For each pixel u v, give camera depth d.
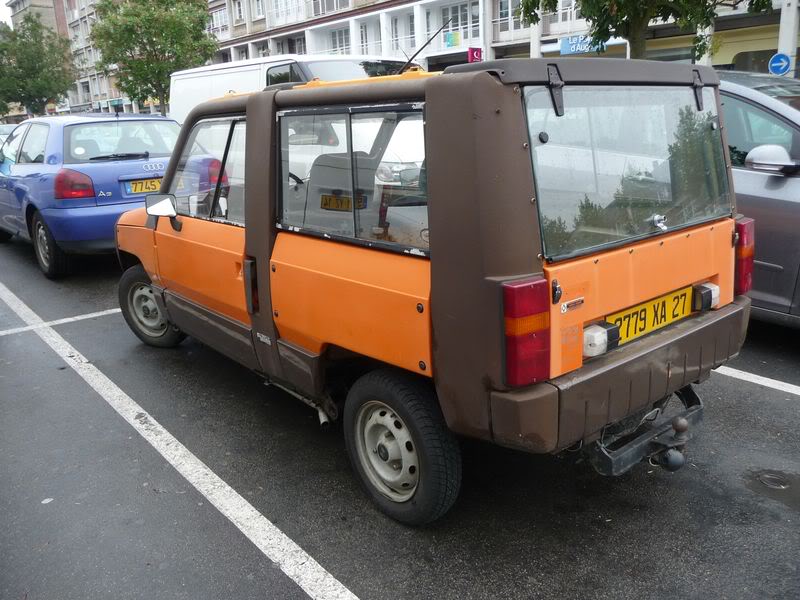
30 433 3.97
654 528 2.93
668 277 2.83
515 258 2.27
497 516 3.05
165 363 5.00
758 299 4.70
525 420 2.34
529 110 2.30
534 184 2.30
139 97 25.42
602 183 2.57
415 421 2.72
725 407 4.03
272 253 3.29
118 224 5.00
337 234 2.92
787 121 4.63
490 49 27.20
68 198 6.79
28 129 8.20
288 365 3.36
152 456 3.67
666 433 2.90
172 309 4.52
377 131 2.65
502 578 2.66
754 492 3.17
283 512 3.13
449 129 2.31
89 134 7.29
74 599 2.61
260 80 11.03
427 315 2.52
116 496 3.29
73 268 7.54
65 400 4.41
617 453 2.70
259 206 3.30
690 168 3.02
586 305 2.47
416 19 30.72
